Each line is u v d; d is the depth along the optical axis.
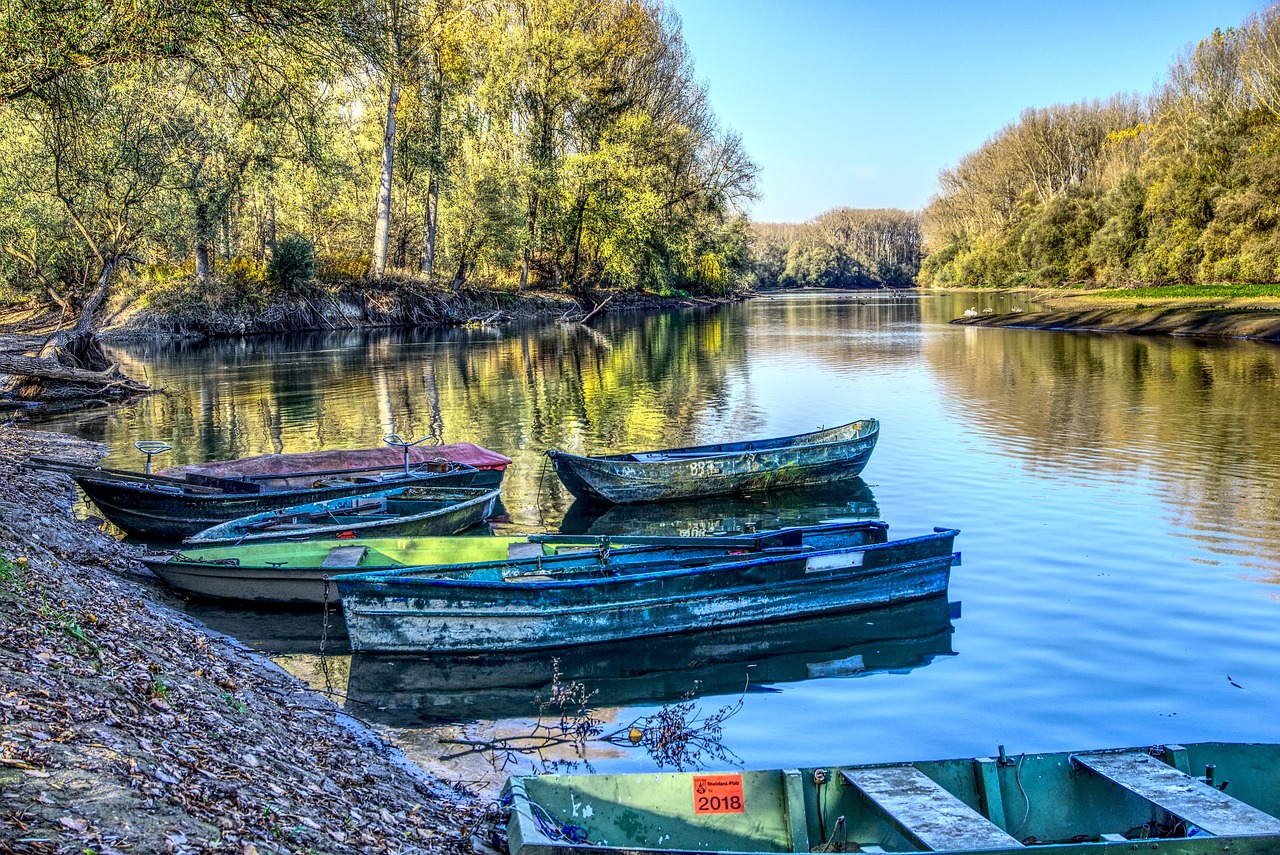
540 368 36.66
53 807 4.32
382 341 48.47
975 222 124.00
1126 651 10.37
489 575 11.36
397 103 49.50
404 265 63.72
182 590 11.46
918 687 9.66
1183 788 6.02
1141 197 75.50
